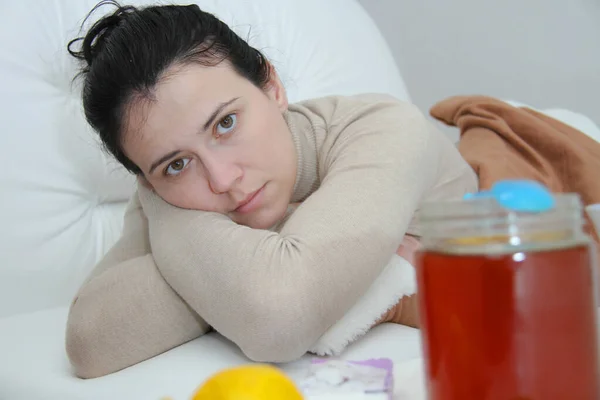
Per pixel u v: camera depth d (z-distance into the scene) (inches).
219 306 30.8
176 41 33.6
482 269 13.5
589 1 75.9
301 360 31.5
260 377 15.2
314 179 38.0
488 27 77.9
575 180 46.9
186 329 34.7
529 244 13.6
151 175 35.0
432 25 78.8
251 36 58.4
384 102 37.4
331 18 63.9
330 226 29.8
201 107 32.8
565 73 77.6
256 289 29.3
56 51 49.5
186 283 32.4
